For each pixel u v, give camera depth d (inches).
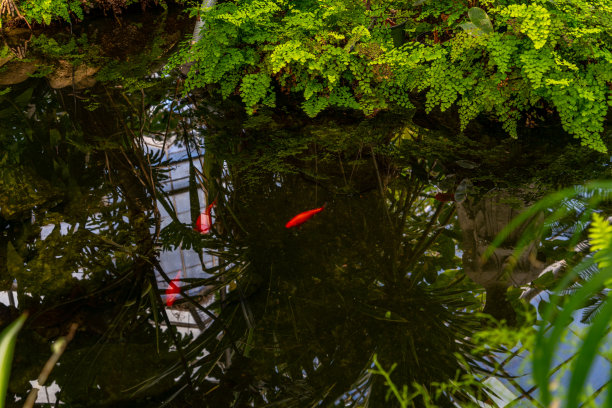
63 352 88.7
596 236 31.1
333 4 169.8
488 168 141.3
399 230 118.1
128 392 79.9
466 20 165.8
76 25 244.7
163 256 114.1
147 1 256.5
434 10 168.4
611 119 159.5
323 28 172.2
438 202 127.1
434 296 96.9
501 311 88.2
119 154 155.3
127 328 94.5
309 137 160.1
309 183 137.6
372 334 88.6
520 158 145.6
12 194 135.3
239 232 121.0
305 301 98.7
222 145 157.9
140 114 176.2
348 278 104.0
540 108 165.6
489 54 160.7
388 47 166.7
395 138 158.6
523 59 145.9
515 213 118.3
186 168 148.9
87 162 150.9
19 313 97.0
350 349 85.9
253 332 92.0
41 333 92.7
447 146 153.9
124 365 86.1
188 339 91.7
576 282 90.9
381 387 76.3
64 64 209.2
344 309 95.7
